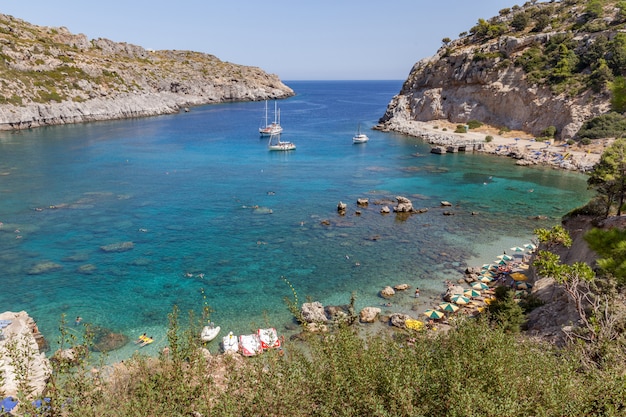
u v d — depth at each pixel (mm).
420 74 142750
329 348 12375
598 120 88625
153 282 37906
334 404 10680
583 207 41688
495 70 116375
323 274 40000
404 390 10539
